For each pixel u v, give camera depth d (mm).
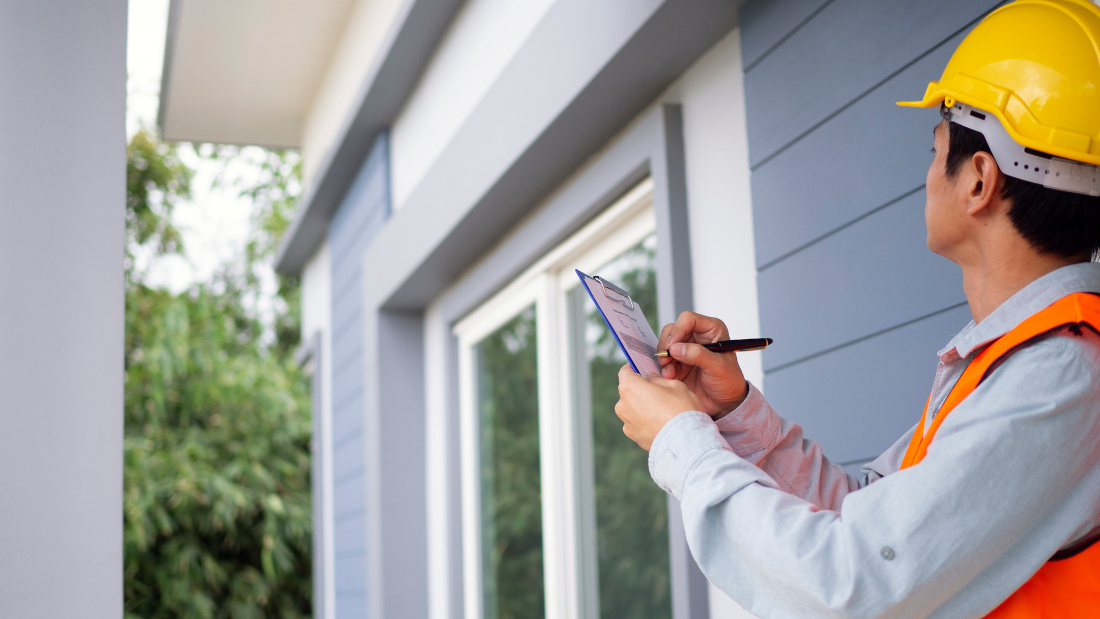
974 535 750
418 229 3648
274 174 10859
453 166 3256
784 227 1875
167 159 9633
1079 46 864
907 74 1568
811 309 1791
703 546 881
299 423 8508
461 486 3848
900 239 1572
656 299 2555
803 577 781
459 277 3820
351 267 4863
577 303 3029
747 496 853
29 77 1230
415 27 3570
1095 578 786
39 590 1127
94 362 1192
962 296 1446
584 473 2959
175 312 8289
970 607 780
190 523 7742
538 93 2572
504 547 3461
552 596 2998
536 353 3250
